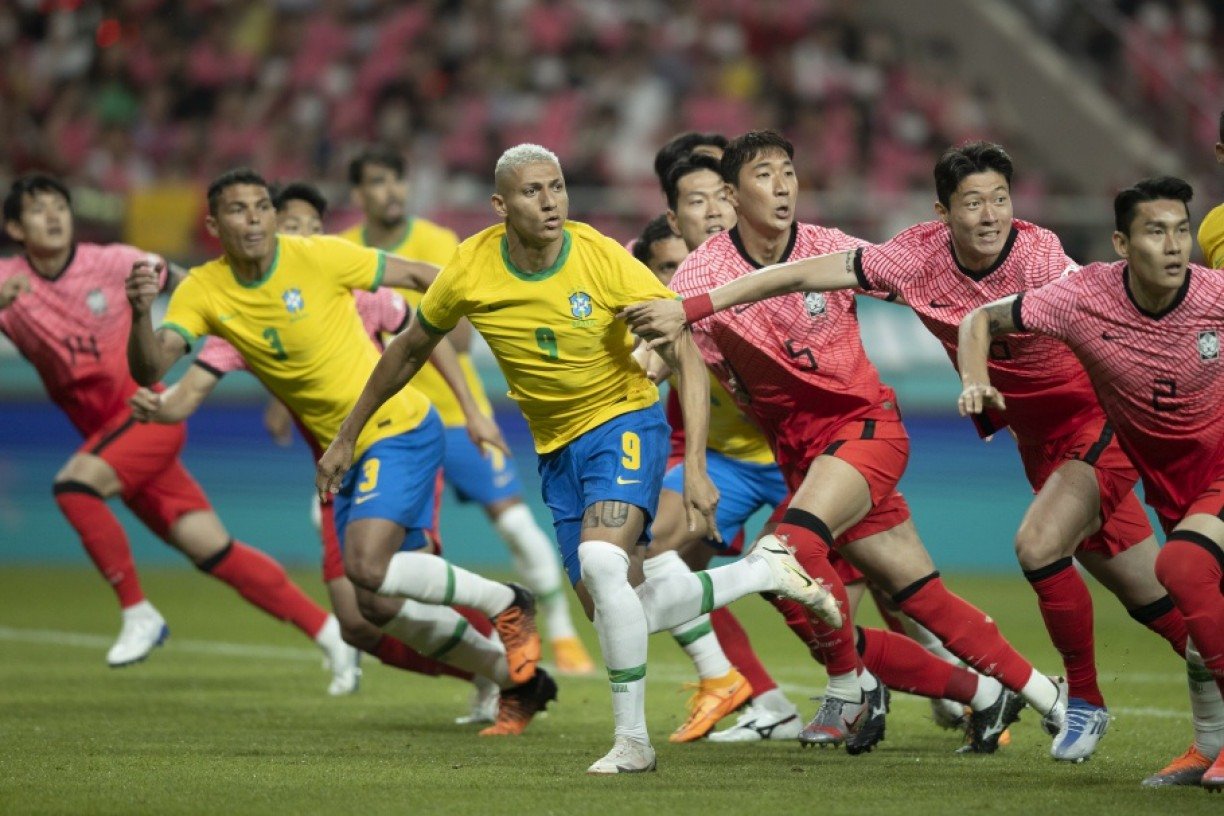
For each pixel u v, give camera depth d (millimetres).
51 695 28281
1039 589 19375
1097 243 55875
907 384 54156
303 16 70062
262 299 23797
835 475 20391
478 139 65375
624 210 56469
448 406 33094
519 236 18922
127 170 67000
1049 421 20547
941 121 67812
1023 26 70562
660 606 19109
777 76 67188
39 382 57000
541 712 26453
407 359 19812
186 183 61812
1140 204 16906
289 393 24312
